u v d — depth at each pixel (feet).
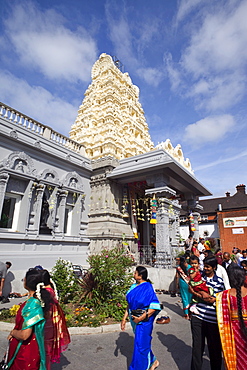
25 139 35.32
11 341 8.41
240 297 9.02
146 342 10.64
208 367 12.93
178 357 13.73
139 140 61.16
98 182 46.19
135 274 12.10
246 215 81.46
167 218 37.29
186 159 57.11
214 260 12.37
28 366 7.77
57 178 39.45
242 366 8.45
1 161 31.58
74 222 42.39
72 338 16.35
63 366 12.49
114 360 13.24
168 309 24.27
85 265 40.88
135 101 67.92
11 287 28.84
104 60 66.33
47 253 35.50
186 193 52.75
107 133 51.85
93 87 63.93
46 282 10.14
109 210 43.01
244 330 8.57
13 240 31.40
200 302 11.59
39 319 8.10
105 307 20.90
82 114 61.26
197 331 11.23
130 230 47.01
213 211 101.19
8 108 34.60
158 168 37.70
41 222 36.70
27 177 34.30
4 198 33.04
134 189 51.16
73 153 44.14
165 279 32.40
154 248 48.21
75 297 22.71
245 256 32.01
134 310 10.95
